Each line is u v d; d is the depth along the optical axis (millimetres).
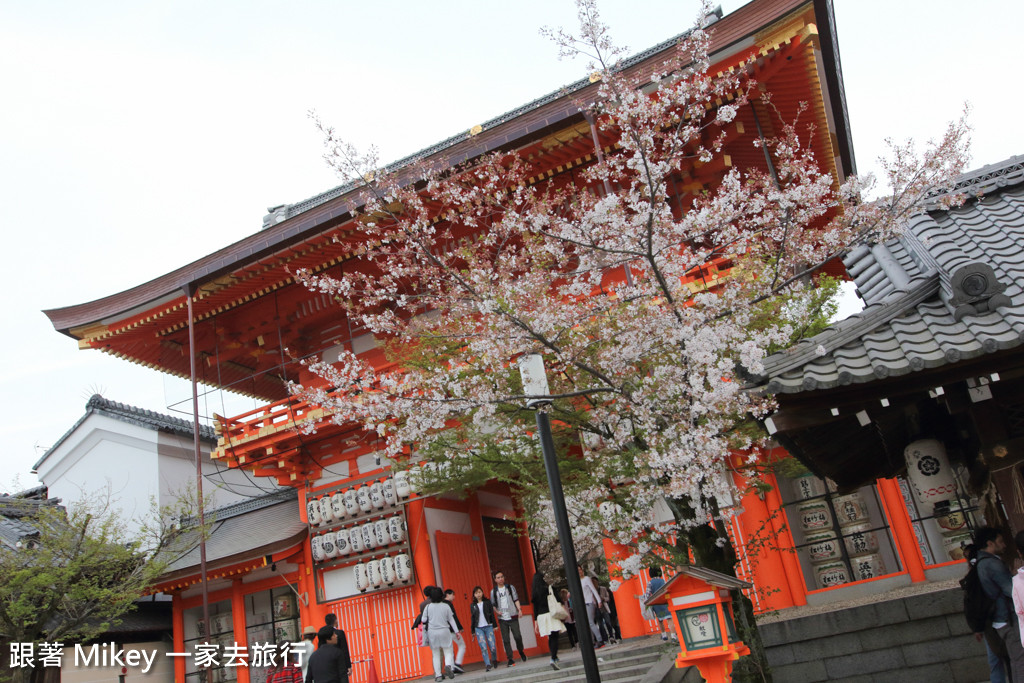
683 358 8523
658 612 13219
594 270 9703
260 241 19656
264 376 26641
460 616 20125
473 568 21516
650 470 9148
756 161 20078
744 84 16359
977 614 7480
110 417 28781
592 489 10305
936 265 7273
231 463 21641
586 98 16422
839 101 17797
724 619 7059
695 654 7031
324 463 21781
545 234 10203
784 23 15141
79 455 29234
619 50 8625
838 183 21078
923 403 6930
